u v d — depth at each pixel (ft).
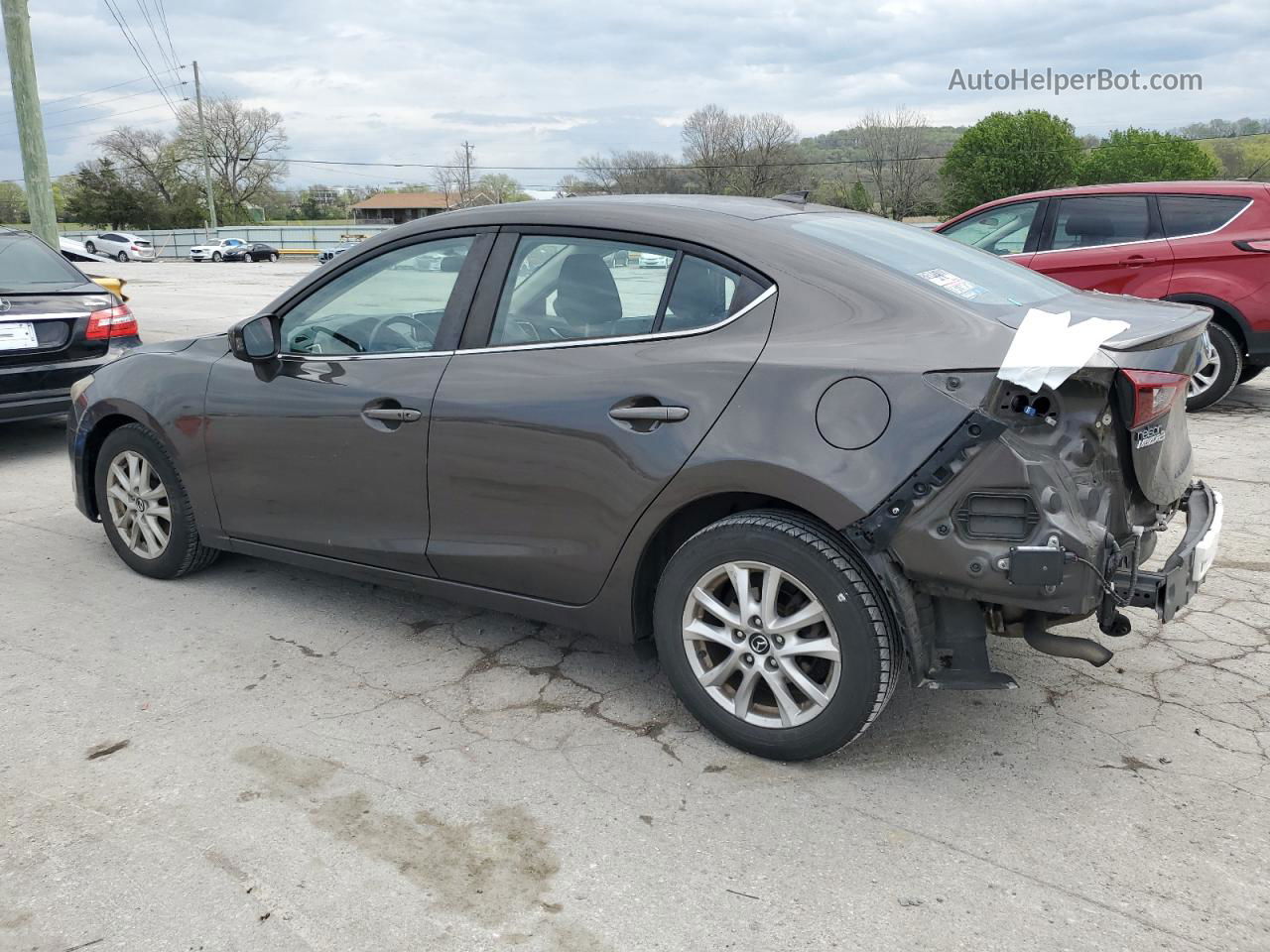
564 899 8.00
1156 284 25.64
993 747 10.23
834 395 9.02
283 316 12.94
